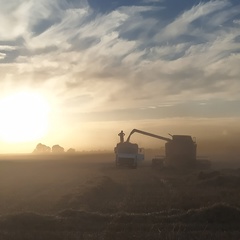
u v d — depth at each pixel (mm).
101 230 20656
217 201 30922
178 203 29844
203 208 24000
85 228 21188
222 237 18469
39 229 21094
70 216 23359
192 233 19250
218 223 22109
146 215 23547
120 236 18797
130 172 72062
